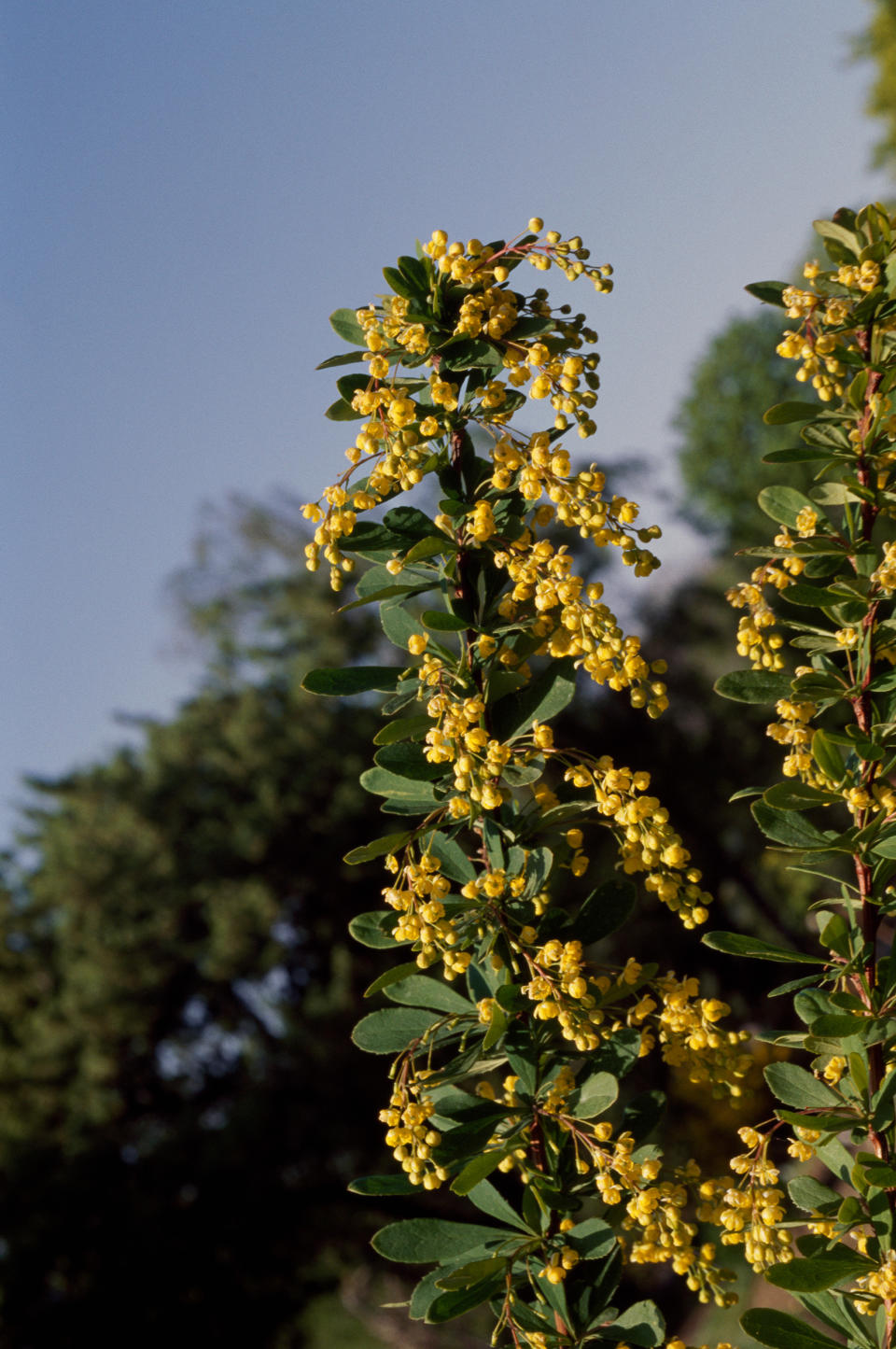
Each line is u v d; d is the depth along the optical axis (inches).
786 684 23.1
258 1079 137.8
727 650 178.5
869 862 22.1
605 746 167.5
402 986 23.6
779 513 23.5
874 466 23.0
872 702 22.8
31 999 157.5
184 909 151.6
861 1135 21.9
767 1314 21.3
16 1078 142.1
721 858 166.9
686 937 157.1
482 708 22.2
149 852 147.9
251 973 144.2
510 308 23.1
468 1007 23.3
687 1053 23.5
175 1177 123.1
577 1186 23.0
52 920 158.7
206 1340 117.5
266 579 167.9
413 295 23.5
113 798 153.6
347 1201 128.6
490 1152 21.7
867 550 22.6
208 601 166.2
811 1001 22.1
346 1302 190.2
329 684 23.4
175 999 150.4
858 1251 21.5
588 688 169.3
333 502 22.8
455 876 23.4
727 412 247.6
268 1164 126.0
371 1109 133.5
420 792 23.5
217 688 165.9
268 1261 123.5
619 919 23.2
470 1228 22.9
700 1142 119.3
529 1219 22.8
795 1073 22.4
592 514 21.9
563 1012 22.0
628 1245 23.7
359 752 151.1
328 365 23.5
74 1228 120.3
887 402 22.6
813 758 22.5
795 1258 21.1
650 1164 21.9
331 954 151.8
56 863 152.7
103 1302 115.7
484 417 23.2
